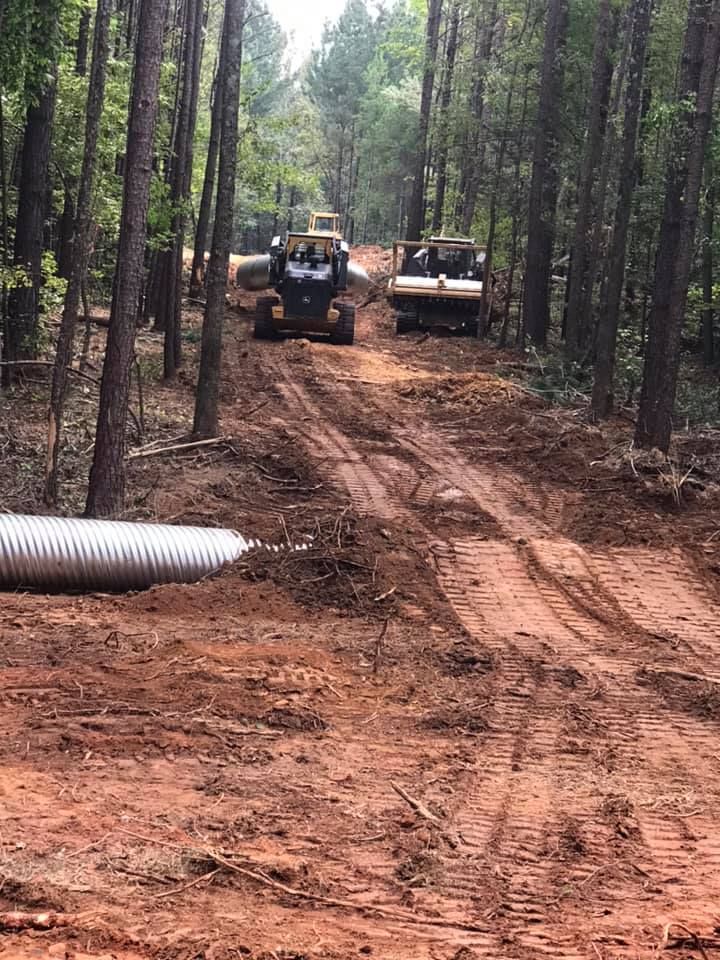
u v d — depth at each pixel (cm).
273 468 1619
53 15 1515
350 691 838
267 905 476
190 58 2231
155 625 986
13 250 1842
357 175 8006
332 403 2172
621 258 1992
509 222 3622
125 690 763
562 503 1556
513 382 2400
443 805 625
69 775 612
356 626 1062
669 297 1655
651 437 1697
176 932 435
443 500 1538
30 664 812
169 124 2569
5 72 1516
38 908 446
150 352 2458
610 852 574
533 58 3006
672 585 1278
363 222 8225
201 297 3447
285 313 2936
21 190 1788
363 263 5231
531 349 2628
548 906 504
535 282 2927
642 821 626
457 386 2275
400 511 1472
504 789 666
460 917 484
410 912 485
